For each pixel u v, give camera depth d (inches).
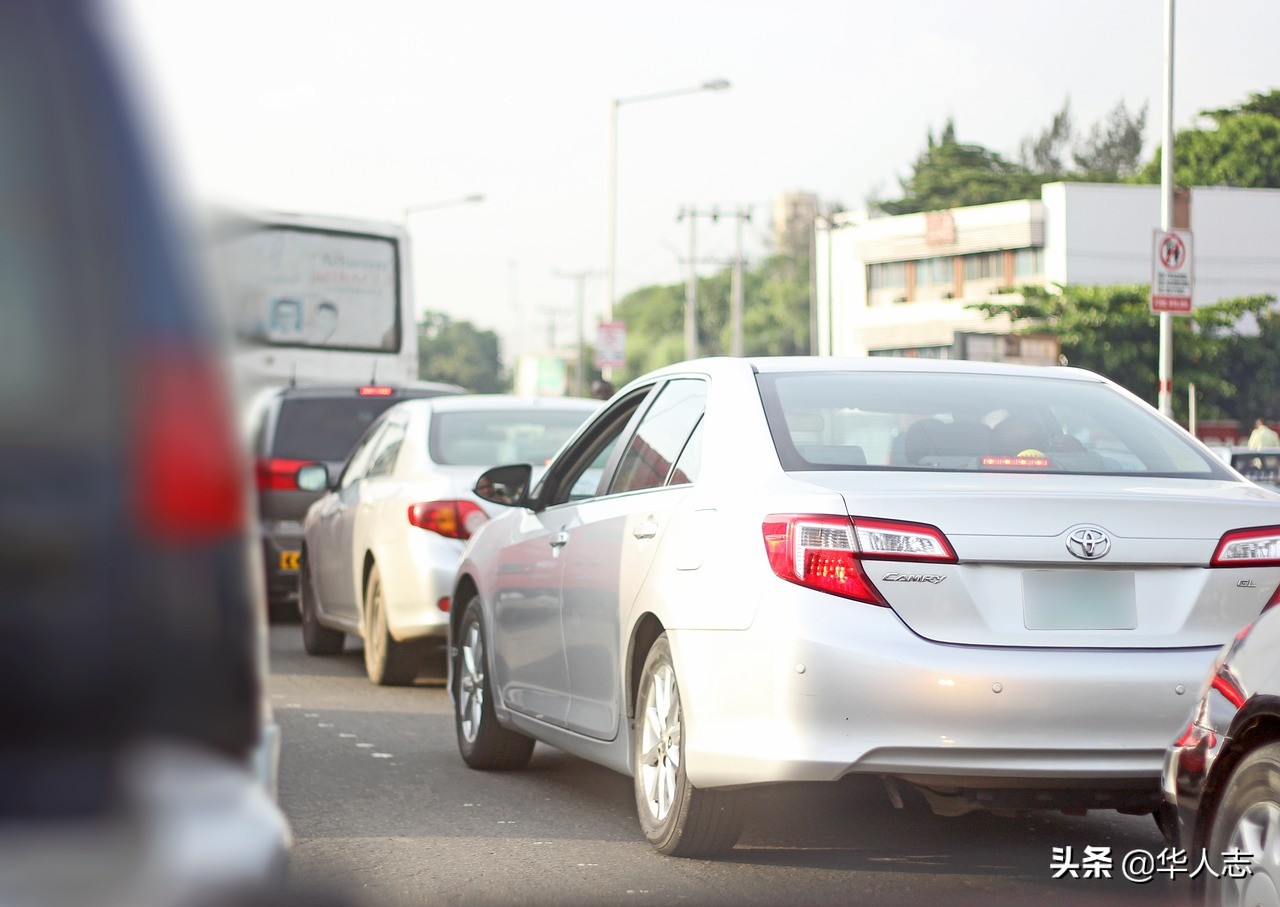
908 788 228.2
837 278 3932.1
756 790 232.5
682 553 251.0
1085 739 222.1
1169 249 996.6
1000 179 5191.9
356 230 1133.1
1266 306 3009.4
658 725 260.2
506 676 334.6
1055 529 227.0
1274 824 183.2
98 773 77.7
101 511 78.1
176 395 79.8
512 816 298.7
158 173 80.6
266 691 115.0
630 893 236.8
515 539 337.4
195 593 80.6
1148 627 228.5
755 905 230.1
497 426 494.6
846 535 225.9
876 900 234.2
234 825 82.4
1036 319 2930.6
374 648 492.4
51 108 78.5
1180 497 234.1
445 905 228.8
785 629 225.6
